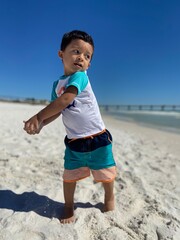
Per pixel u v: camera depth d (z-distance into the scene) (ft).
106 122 21.22
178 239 2.75
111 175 2.99
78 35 2.74
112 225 2.88
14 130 9.18
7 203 3.16
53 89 2.95
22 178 4.05
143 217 3.09
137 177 4.64
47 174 4.35
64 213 2.95
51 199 3.33
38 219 2.85
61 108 2.56
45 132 9.40
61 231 2.64
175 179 4.82
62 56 2.85
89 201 3.41
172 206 3.51
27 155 5.53
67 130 2.88
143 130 15.43
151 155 7.04
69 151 2.89
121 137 10.62
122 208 3.27
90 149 2.83
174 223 3.02
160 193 3.97
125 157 6.39
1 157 5.14
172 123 23.08
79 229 2.72
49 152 6.01
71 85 2.60
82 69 2.77
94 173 3.01
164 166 5.82
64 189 2.94
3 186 3.62
